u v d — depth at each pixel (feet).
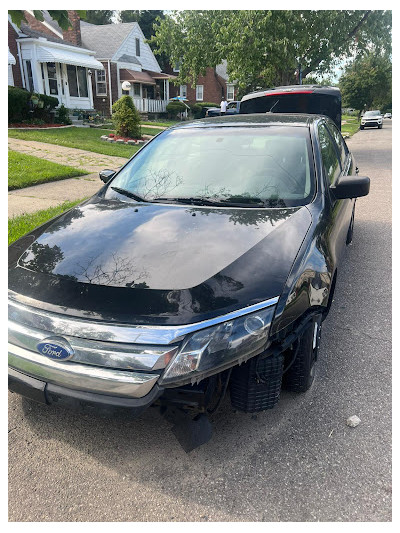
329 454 7.48
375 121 120.67
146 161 11.51
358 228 21.49
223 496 6.75
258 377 7.09
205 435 6.69
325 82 93.71
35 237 9.05
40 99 61.72
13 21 11.26
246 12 47.93
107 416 6.51
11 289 7.54
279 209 9.15
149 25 159.12
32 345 6.92
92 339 6.54
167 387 6.38
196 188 10.07
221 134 11.70
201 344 6.41
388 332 11.60
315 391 9.15
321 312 8.71
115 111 55.26
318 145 10.96
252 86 101.55
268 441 7.77
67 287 7.17
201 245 7.72
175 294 6.72
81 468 7.31
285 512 6.48
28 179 29.30
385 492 6.77
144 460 7.45
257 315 6.74
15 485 7.00
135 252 7.66
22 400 9.04
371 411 8.54
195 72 65.00
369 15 62.85
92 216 9.41
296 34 50.26
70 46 75.15
